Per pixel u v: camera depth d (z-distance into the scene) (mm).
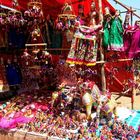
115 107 6297
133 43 7098
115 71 8609
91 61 6266
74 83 7156
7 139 6176
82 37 6254
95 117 6086
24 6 7562
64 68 7445
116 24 6578
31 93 8562
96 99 6277
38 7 6836
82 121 6086
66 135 5559
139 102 11070
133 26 7125
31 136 5832
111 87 9117
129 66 8562
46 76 8984
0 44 8398
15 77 8711
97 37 6332
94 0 7047
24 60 8586
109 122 5961
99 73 7098
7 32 8477
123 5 7051
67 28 6543
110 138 5461
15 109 7094
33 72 8914
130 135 5602
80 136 5441
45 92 8570
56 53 8719
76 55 6348
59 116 6398
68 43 8172
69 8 6527
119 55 7543
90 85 6281
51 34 8438
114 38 6559
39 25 7660
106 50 6680
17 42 8586
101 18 6395
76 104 6500
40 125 6090
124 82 8805
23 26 7812
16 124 6270
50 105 7152
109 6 7750
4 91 8445
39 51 7855
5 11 7352
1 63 8430
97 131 5754
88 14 7277
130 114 6844
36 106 7188
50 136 5641
